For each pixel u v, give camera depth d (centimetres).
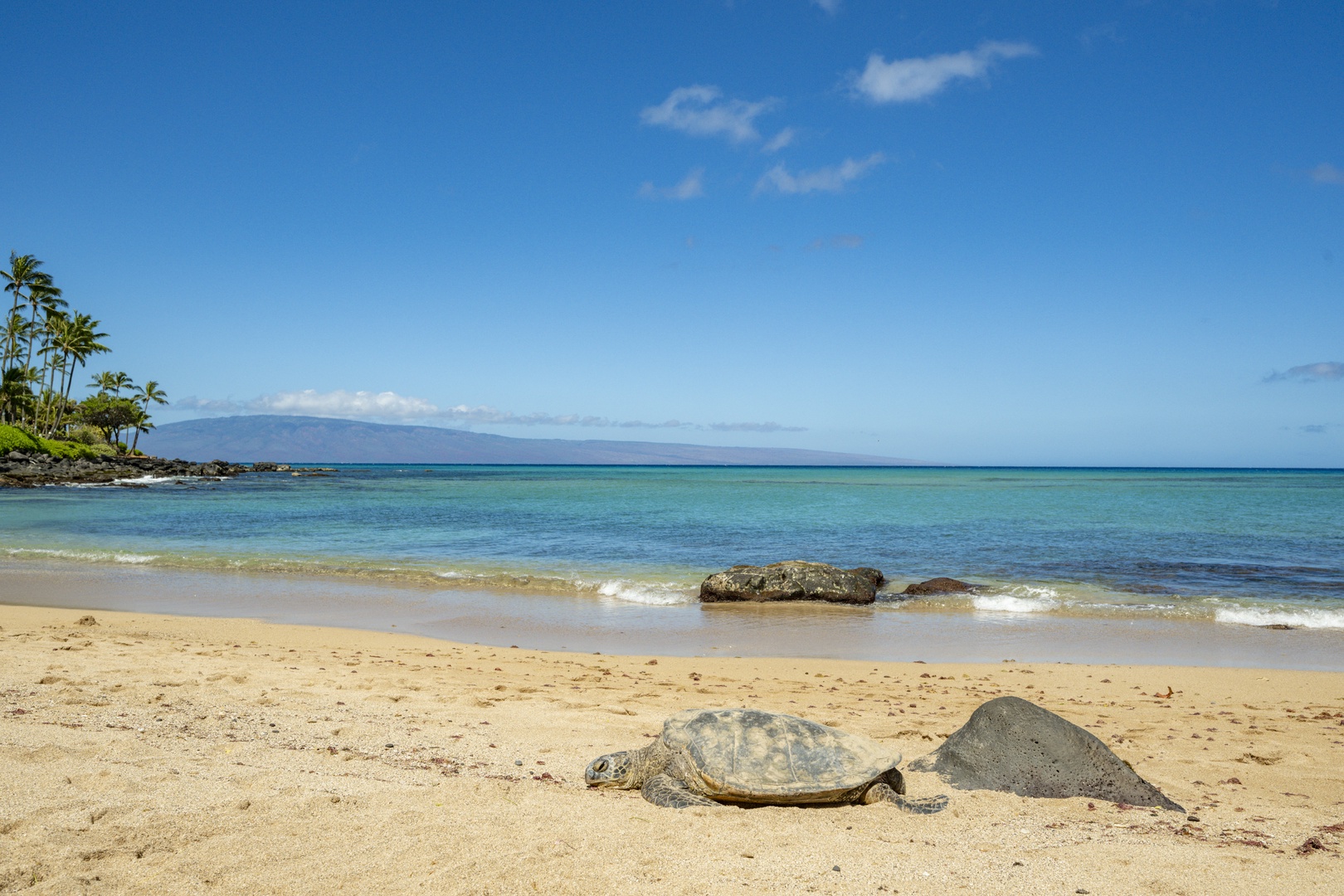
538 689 1008
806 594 1841
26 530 3128
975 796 625
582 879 438
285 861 443
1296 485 9069
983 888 450
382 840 480
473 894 414
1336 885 457
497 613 1688
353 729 769
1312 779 704
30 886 394
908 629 1577
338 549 2673
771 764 602
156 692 876
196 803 523
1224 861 494
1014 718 689
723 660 1265
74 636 1236
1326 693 1081
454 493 6550
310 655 1190
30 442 7738
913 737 820
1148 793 627
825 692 1048
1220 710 981
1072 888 451
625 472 18188
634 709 913
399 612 1675
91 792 530
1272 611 1700
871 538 3072
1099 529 3391
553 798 586
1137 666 1245
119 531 3166
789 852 495
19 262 7781
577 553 2625
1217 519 3938
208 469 9725
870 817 577
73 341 8400
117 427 10862
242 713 802
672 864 468
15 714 734
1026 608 1764
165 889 403
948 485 9056
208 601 1744
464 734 779
